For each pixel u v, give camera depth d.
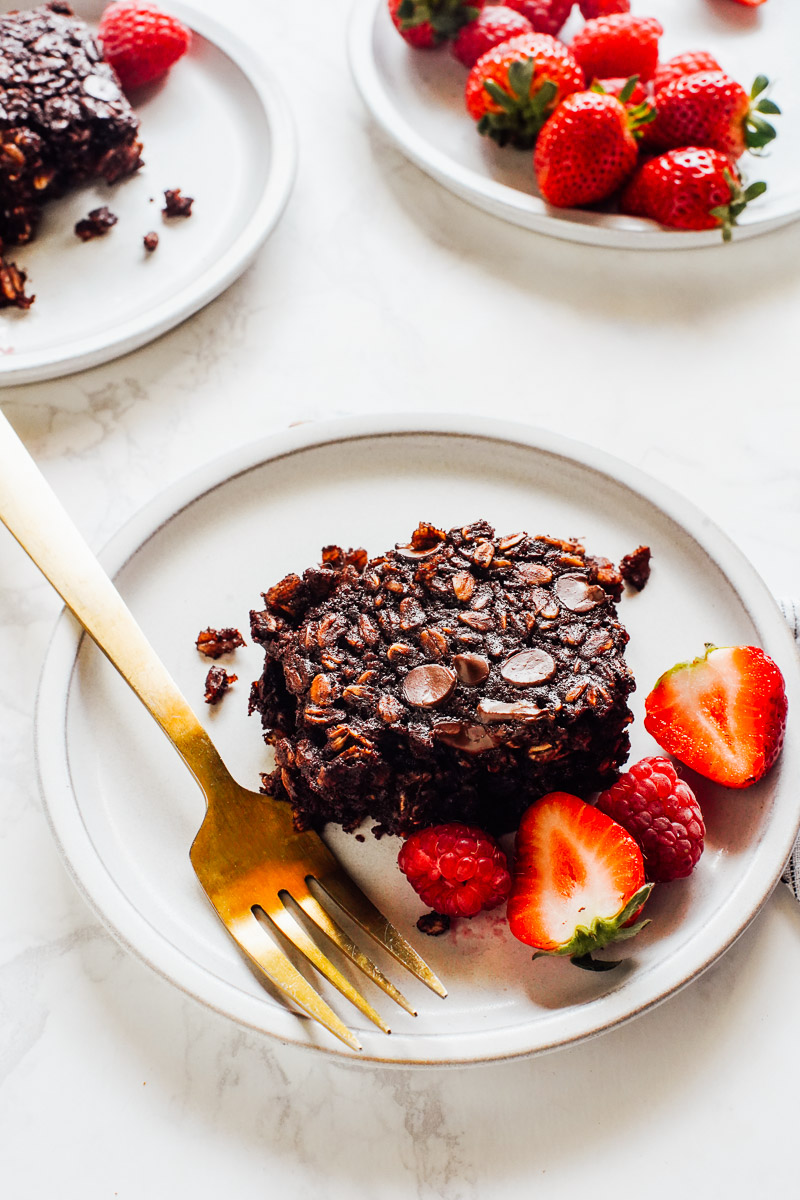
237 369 0.53
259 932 0.43
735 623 0.47
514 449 0.49
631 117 0.55
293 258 0.56
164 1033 0.44
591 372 0.54
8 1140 0.43
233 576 0.49
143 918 0.43
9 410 0.52
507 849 0.46
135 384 0.53
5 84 0.54
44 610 0.49
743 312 0.55
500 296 0.55
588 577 0.46
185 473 0.50
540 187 0.55
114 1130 0.43
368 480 0.50
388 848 0.45
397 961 0.44
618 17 0.58
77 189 0.56
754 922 0.45
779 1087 0.44
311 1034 0.42
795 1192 0.43
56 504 0.47
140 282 0.54
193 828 0.45
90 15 0.59
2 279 0.53
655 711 0.45
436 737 0.44
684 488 0.51
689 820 0.44
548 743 0.44
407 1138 0.43
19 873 0.46
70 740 0.45
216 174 0.56
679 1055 0.44
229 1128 0.43
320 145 0.58
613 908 0.42
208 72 0.58
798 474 0.52
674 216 0.54
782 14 0.61
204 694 0.47
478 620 0.45
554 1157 0.43
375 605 0.45
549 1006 0.43
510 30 0.58
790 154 0.57
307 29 0.61
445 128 0.58
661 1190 0.43
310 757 0.44
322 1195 0.43
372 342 0.54
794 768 0.45
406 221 0.57
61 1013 0.44
